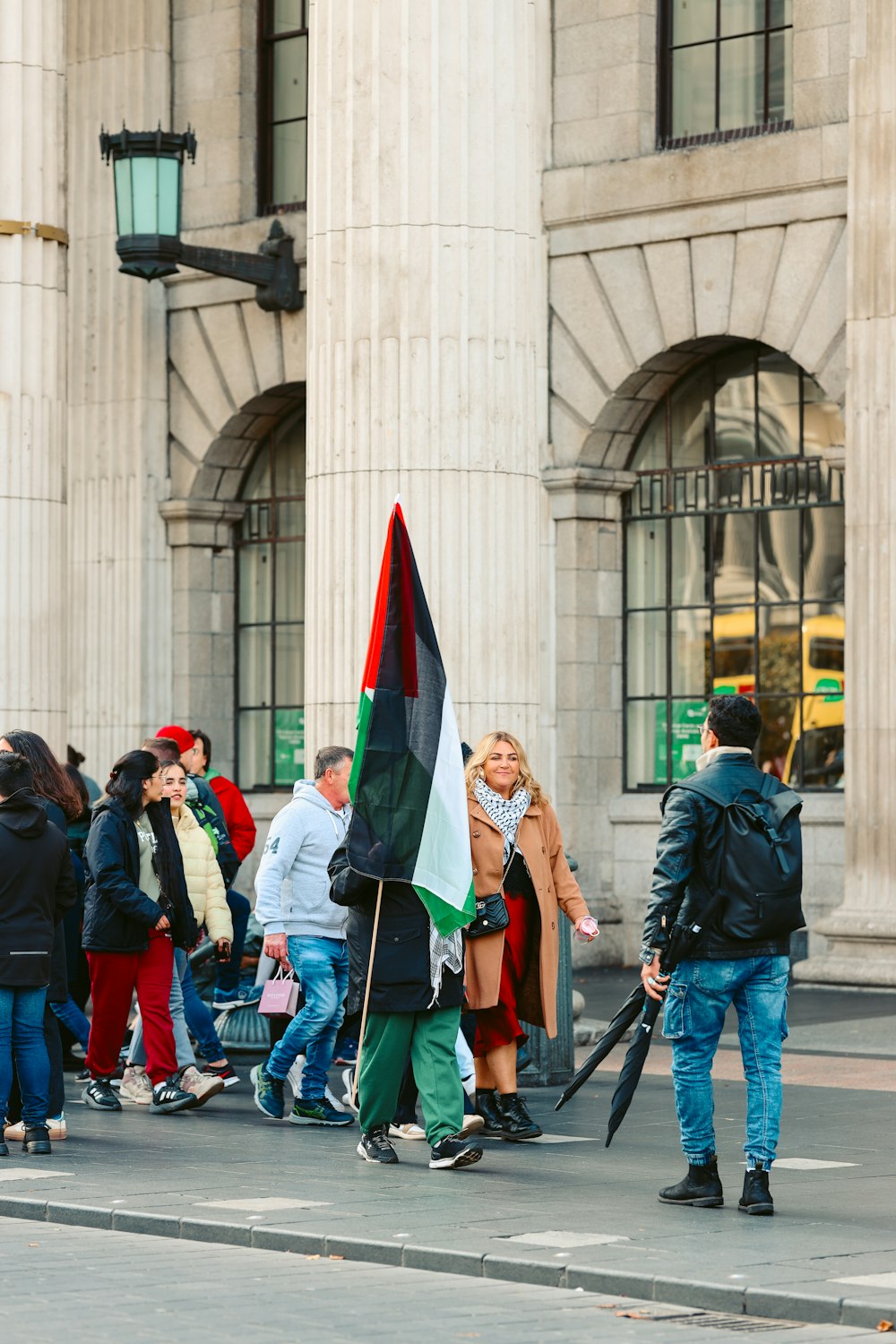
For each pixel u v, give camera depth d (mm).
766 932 10305
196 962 17375
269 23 27906
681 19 24312
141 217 25156
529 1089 15211
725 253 23406
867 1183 11164
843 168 22297
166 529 28359
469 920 11906
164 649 28344
